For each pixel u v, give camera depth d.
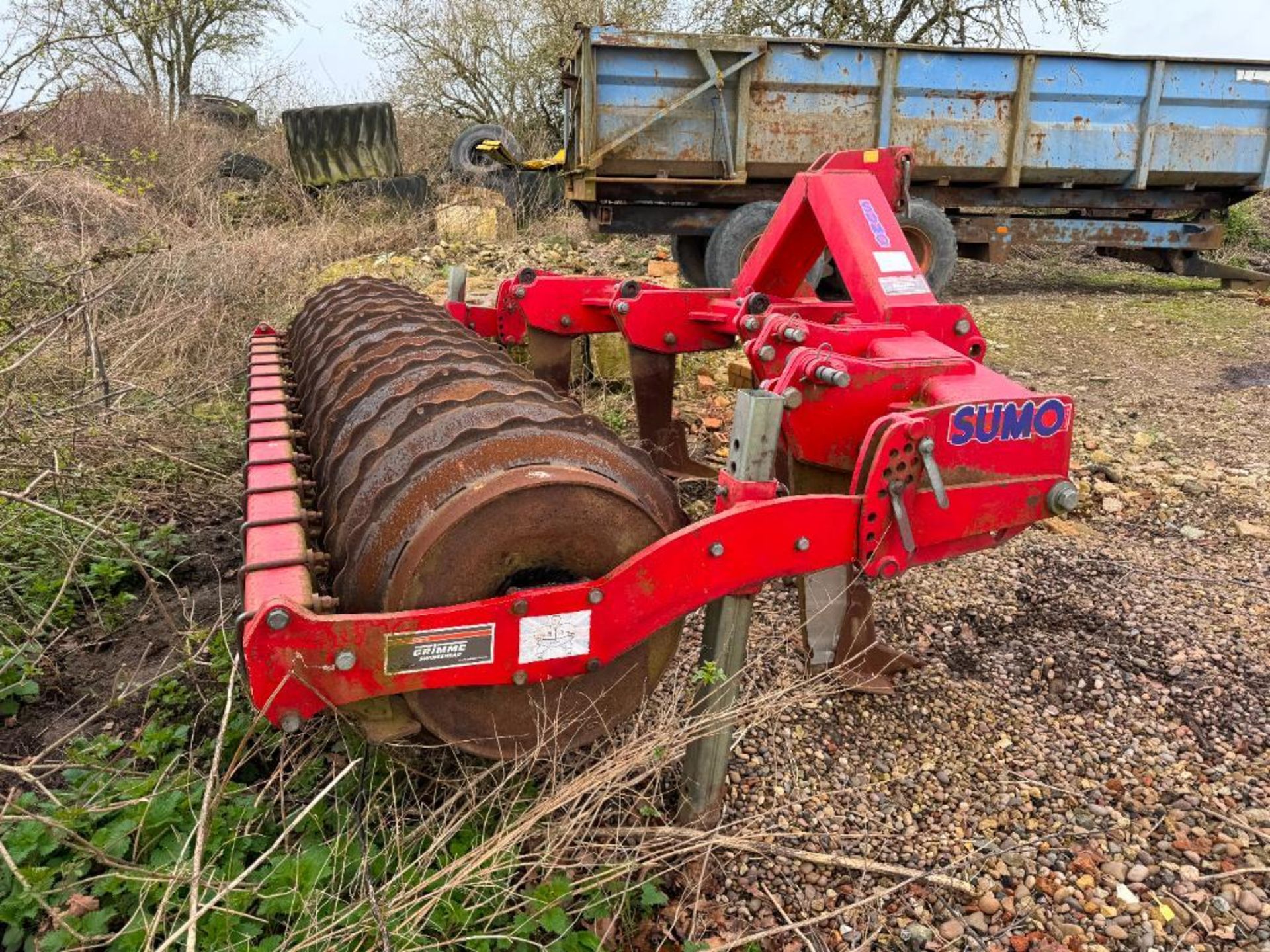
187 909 1.99
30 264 4.98
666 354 4.25
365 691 1.88
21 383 4.32
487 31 17.86
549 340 4.26
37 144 4.88
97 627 3.44
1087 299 9.98
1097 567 4.12
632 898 2.35
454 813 2.43
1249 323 8.76
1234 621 3.65
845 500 2.28
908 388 2.67
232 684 2.09
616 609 2.06
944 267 8.80
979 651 3.48
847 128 8.47
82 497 4.02
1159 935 2.30
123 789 2.38
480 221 10.80
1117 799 2.76
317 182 12.09
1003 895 2.43
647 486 2.33
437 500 2.03
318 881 2.04
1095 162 9.16
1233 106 9.28
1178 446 5.69
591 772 2.32
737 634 2.36
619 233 8.99
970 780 2.84
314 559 1.99
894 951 2.28
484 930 2.11
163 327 5.66
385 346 3.02
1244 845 2.57
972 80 8.59
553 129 18.53
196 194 9.38
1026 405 2.47
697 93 7.98
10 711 2.91
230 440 4.77
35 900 2.04
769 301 3.55
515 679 2.01
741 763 2.85
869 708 3.13
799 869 2.50
